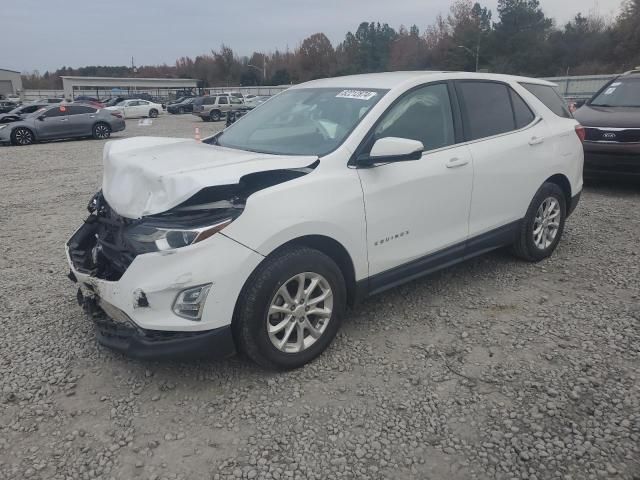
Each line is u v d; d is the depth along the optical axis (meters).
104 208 3.72
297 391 3.19
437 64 76.25
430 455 2.66
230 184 2.93
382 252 3.70
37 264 5.53
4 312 4.32
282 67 105.88
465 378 3.28
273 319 3.29
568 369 3.33
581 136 5.37
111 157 3.70
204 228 2.92
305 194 3.24
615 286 4.56
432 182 3.90
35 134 20.55
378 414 2.97
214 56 109.19
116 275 3.21
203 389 3.23
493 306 4.24
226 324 3.04
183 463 2.64
